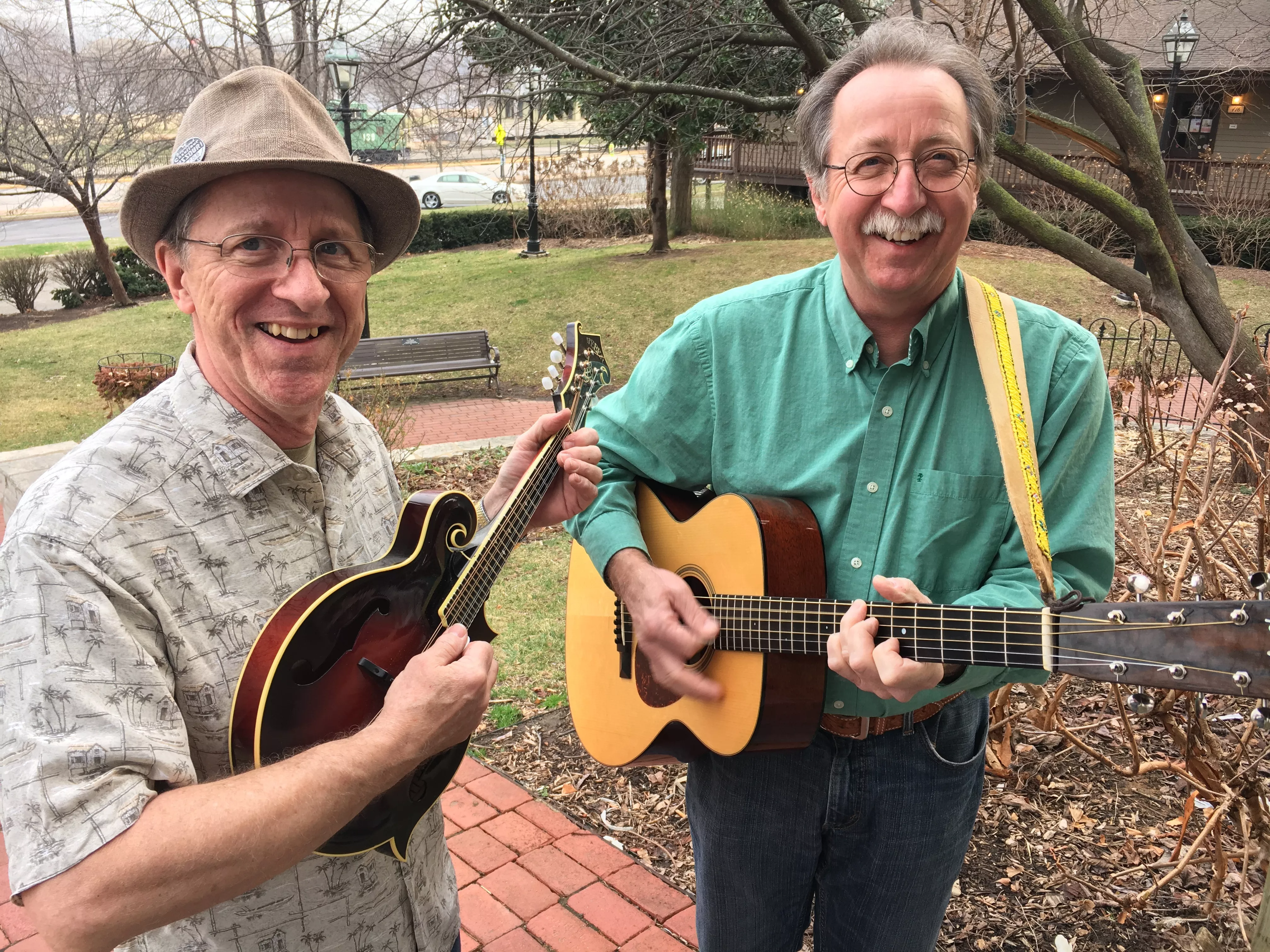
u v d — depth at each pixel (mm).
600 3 6535
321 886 1304
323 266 1320
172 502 1189
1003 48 5664
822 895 1926
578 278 16078
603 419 2008
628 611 2055
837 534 1770
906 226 1539
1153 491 5930
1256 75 9328
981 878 2830
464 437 9445
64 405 11398
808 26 6688
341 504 1411
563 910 2744
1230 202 15414
